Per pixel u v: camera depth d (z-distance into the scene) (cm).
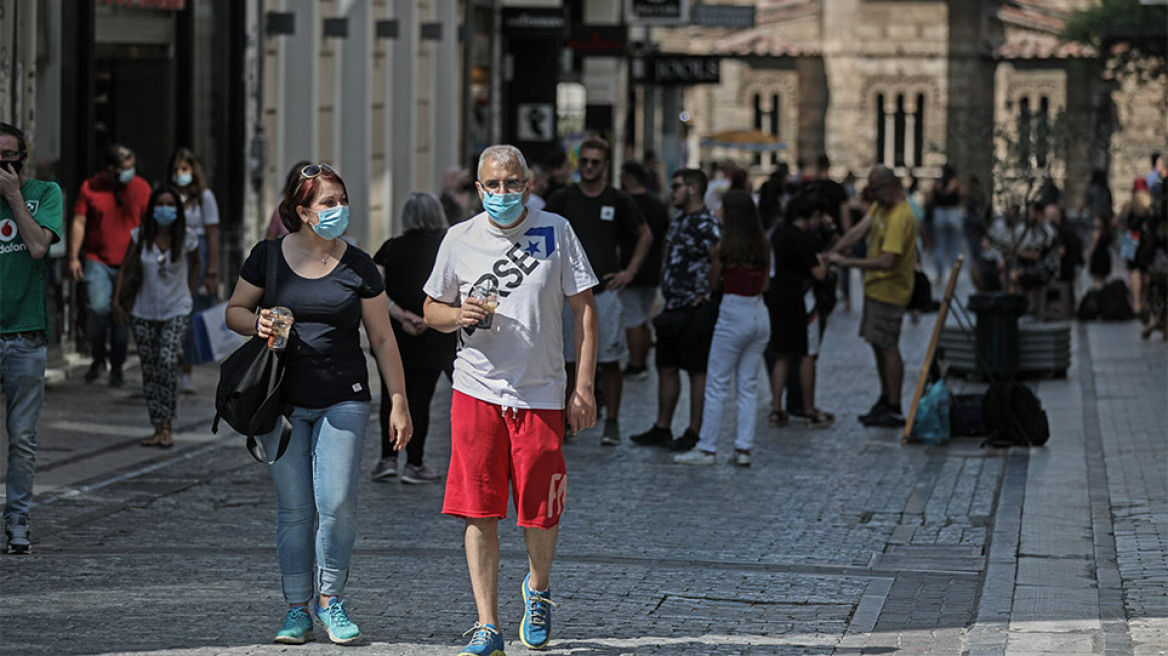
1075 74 18338
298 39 5659
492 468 1803
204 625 1944
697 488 2966
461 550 2400
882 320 3778
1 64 3812
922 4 18412
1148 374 4775
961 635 1966
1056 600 2139
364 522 2605
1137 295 6631
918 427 3519
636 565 2320
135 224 3966
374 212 6456
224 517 2647
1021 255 6203
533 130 8294
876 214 3816
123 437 3366
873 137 18575
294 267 1836
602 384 3731
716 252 3198
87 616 1978
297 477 1848
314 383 1833
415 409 2925
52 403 3725
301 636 1859
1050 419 3872
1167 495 2861
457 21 7425
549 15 8200
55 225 2292
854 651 1889
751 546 2478
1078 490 2950
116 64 4638
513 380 1802
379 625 1958
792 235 3694
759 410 4069
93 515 2634
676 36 15575
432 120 7162
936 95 18475
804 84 18700
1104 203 9681
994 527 2627
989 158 6131
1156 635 1956
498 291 1805
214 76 5062
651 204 4056
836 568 2338
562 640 1914
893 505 2833
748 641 1925
